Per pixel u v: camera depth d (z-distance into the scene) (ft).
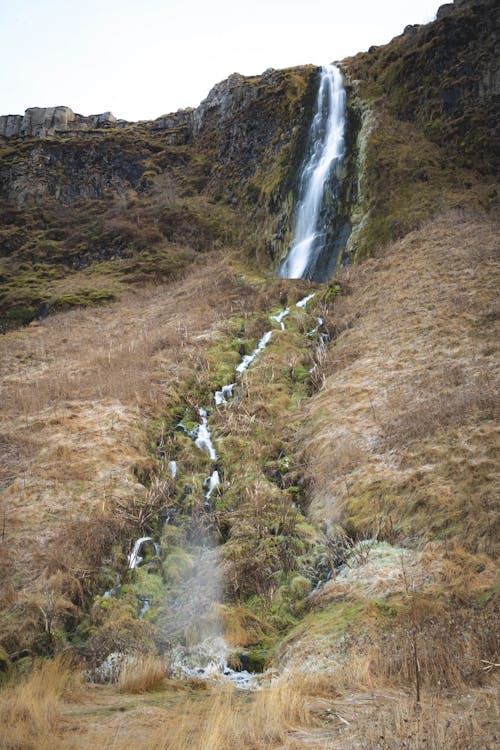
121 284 111.04
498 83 109.19
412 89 119.14
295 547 39.73
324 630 30.37
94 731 21.85
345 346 66.69
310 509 44.24
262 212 121.90
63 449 51.90
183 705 24.90
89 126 178.19
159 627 34.83
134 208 139.64
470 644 24.86
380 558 35.70
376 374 58.03
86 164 155.02
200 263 116.26
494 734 18.31
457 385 50.90
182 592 38.11
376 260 84.84
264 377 64.34
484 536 34.32
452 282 70.54
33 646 33.14
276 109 139.13
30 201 148.46
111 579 38.65
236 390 63.52
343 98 127.54
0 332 102.27
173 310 89.97
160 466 51.29
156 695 26.96
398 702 21.67
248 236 120.67
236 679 29.96
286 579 37.52
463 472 39.81
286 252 108.47
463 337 58.95
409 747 17.98
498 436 41.91
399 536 37.58
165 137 164.55
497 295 64.28
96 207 145.07
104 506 44.19
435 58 118.42
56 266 125.59
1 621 34.42
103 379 66.18
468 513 36.17
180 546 42.42
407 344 61.41
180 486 49.16
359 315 73.10
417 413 48.11
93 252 127.44
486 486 37.70
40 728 21.68
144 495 46.55
